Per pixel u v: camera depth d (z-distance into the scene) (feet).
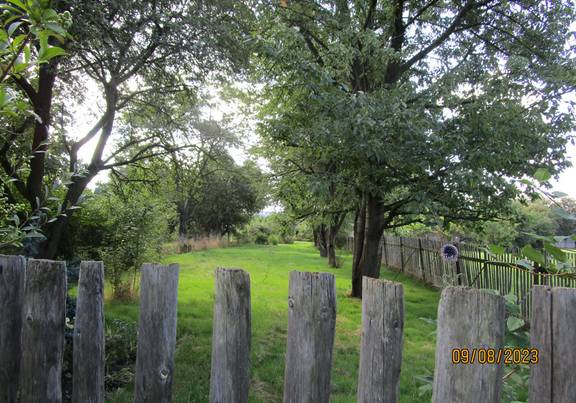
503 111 23.93
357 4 31.27
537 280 14.34
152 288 5.72
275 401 13.39
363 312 4.97
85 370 5.87
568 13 29.17
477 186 23.35
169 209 37.52
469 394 4.28
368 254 32.12
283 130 28.30
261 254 73.46
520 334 5.98
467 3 30.40
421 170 24.44
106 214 29.32
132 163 29.09
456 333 4.39
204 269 47.55
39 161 21.22
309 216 37.14
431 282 40.81
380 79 31.71
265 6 28.50
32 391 5.97
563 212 6.24
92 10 16.16
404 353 18.72
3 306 6.11
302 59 24.32
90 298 5.88
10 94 5.66
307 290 5.19
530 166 25.68
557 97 25.03
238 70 23.77
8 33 4.87
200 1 21.06
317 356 5.10
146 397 5.69
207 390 13.66
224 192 97.76
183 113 29.60
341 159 27.02
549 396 4.28
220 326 5.57
